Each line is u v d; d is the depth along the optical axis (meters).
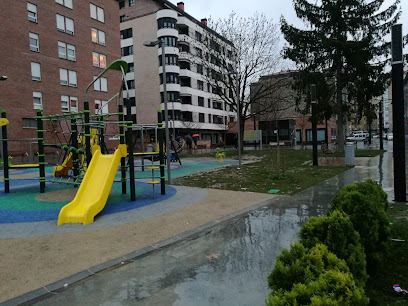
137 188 11.73
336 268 2.46
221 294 3.46
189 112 52.88
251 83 30.25
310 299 2.17
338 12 24.66
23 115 30.08
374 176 12.02
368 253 3.83
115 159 8.30
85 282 3.86
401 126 7.50
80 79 36.19
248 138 41.00
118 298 3.43
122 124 9.11
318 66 27.00
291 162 19.81
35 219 7.21
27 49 30.69
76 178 11.59
